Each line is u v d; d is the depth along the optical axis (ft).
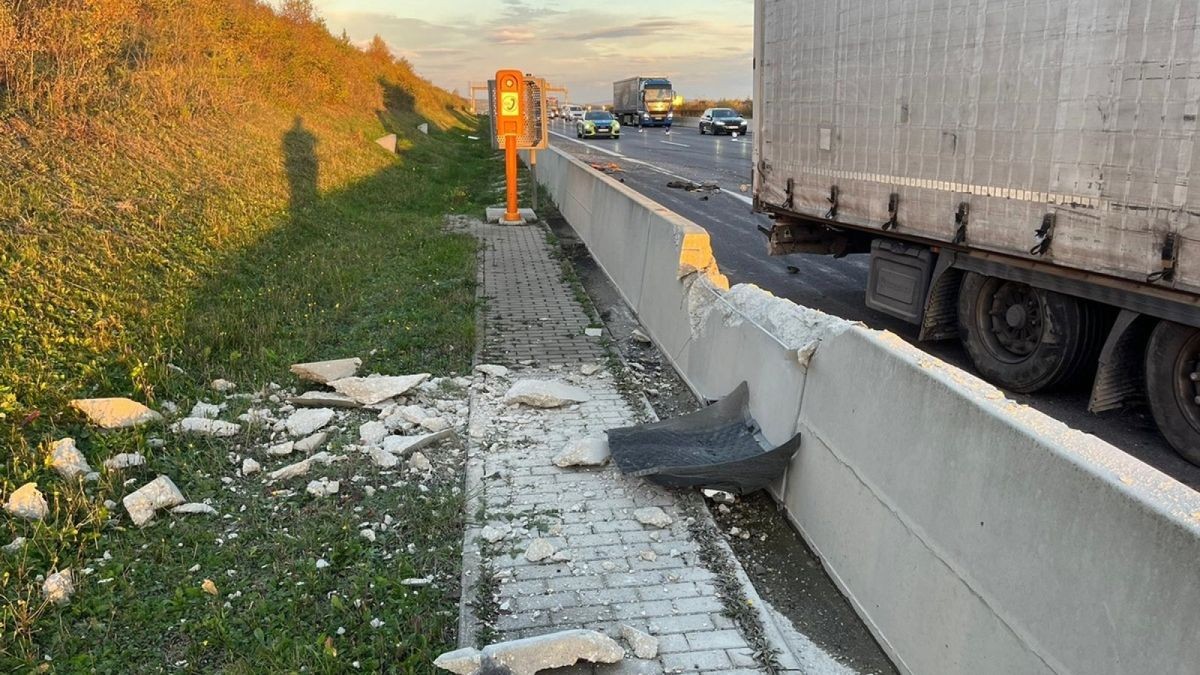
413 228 45.16
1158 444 17.47
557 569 12.73
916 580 9.96
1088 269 16.96
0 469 14.14
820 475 13.05
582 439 16.98
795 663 10.59
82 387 17.75
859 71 24.36
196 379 19.86
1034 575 7.80
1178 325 16.19
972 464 8.96
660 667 10.48
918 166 22.03
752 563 13.16
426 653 10.56
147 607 11.37
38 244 23.54
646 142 138.41
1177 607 6.18
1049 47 17.21
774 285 33.83
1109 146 16.05
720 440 16.24
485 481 15.62
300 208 43.32
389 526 13.91
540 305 29.78
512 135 50.06
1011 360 20.85
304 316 25.73
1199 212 14.39
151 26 51.29
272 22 76.28
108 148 35.04
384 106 114.93
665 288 24.56
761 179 32.22
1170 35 14.51
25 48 35.32
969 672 8.74
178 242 29.35
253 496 14.65
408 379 19.95
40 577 11.71
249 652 10.57
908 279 24.32
